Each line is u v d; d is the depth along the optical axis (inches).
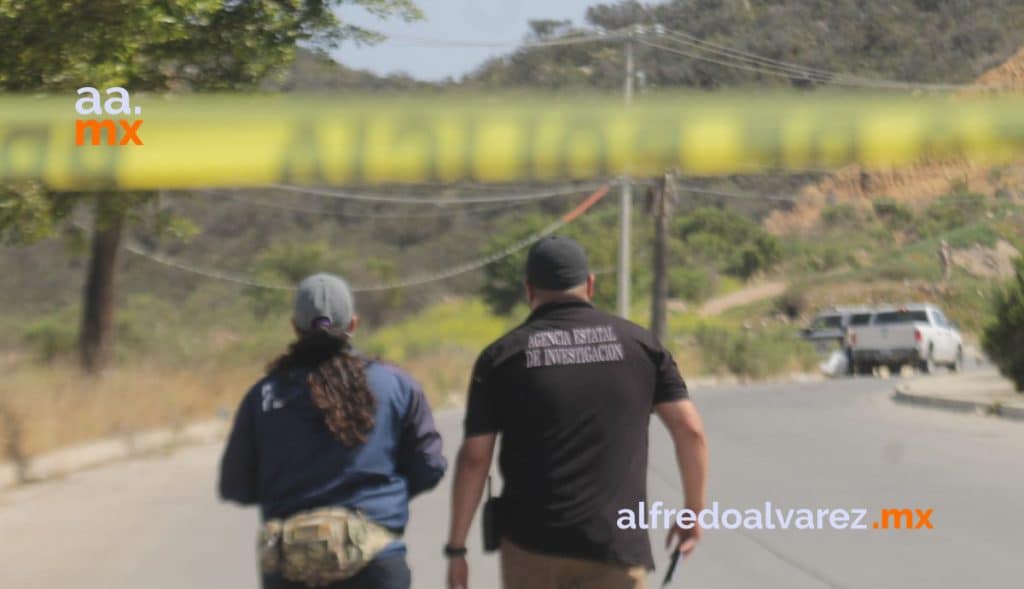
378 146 1062.4
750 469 1878.7
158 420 2442.2
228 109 1090.7
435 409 3526.1
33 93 1512.1
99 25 1537.9
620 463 628.4
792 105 1040.8
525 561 632.4
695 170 1042.1
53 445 2052.2
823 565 1227.9
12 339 5634.8
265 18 2027.6
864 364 5009.8
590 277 661.9
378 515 624.1
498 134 1048.2
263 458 633.6
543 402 626.8
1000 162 1083.3
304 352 639.1
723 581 1162.6
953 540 1338.6
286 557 609.6
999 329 3093.0
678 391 649.0
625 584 627.2
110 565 1289.4
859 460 1983.3
